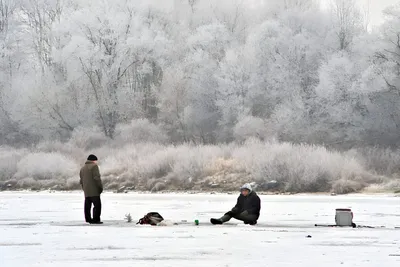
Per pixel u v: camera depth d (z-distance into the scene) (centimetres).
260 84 10019
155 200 5056
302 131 8888
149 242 2027
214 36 10888
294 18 10825
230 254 1716
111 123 10494
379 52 8806
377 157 7425
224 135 9756
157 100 10756
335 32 10300
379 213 3484
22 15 11875
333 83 8825
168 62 11050
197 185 7169
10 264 1527
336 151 7769
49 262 1562
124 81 10869
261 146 7800
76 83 10625
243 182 6981
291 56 9981
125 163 7956
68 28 10738
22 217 3234
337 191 6362
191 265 1496
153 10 11325
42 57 11606
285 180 6731
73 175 7906
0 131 10506
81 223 2833
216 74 10138
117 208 3934
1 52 11500
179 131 10169
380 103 8481
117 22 10769
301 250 1803
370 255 1686
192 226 2669
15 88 10719
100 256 1681
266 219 3066
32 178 7944
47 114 10394
